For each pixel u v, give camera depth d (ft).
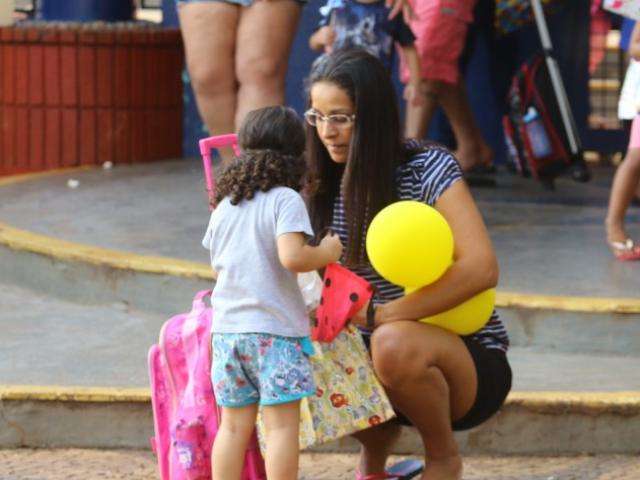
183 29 77.30
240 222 42.75
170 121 107.86
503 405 52.54
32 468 51.31
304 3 77.10
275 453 42.27
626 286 66.28
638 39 68.69
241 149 43.96
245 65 75.66
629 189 72.18
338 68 43.29
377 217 42.34
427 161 44.14
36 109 104.63
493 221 83.41
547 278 67.92
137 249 73.46
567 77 104.47
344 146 43.80
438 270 42.32
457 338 43.96
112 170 103.24
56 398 53.31
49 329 66.28
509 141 95.25
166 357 45.24
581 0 103.76
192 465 44.34
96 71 104.22
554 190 94.38
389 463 51.80
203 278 67.26
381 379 43.57
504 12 97.81
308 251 41.68
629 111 71.41
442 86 92.68
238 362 42.42
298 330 42.47
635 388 55.77
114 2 108.47
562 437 52.90
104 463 52.06
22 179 98.94
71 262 72.13
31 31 103.76
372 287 42.88
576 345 62.23
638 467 51.62
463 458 52.75
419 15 88.02
